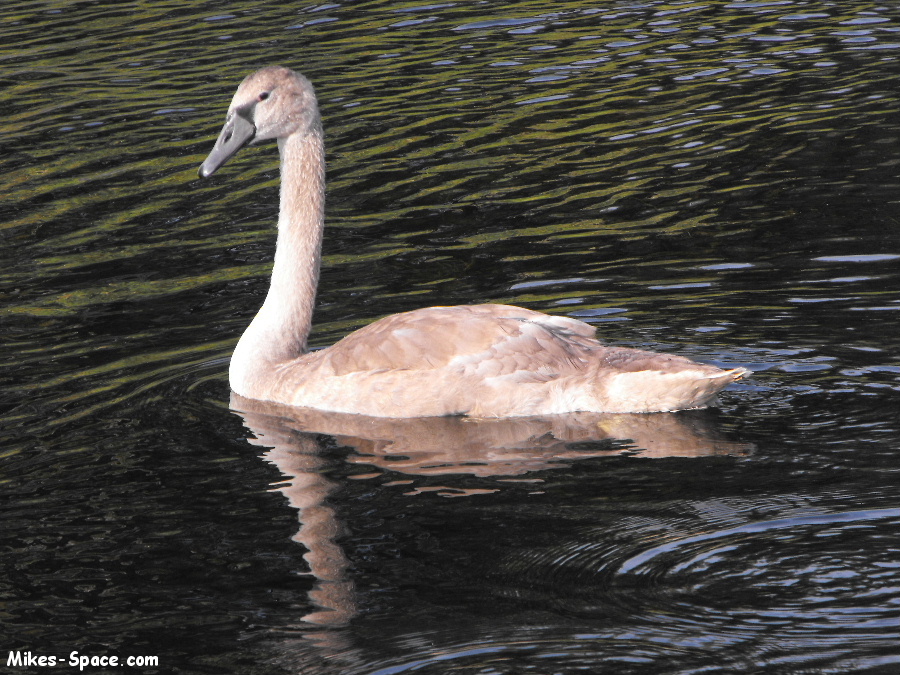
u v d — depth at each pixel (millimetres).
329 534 10422
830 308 15164
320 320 15891
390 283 17000
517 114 23359
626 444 12000
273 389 13742
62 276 17609
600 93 24266
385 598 9359
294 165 14492
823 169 20078
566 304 15922
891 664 8195
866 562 9469
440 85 24984
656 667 8305
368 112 23750
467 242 18297
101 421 13070
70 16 30797
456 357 13211
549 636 8711
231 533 10531
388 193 20344
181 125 23172
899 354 13742
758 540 9883
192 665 8703
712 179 20109
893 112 22328
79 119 23828
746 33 27625
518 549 9984
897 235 17281
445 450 12156
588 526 10297
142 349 15109
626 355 13070
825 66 25109
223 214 19688
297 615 9203
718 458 11516
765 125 22250
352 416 13281
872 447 11523
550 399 12969
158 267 17812
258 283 17109
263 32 28688
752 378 13398
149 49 27703
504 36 28031
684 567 9562
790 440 11820
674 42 27188
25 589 9812
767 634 8609
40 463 12047
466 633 8828
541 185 20297
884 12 28469
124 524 10758
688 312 15398
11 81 26141
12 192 20781
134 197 20406
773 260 16828
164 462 12023
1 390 13930
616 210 19125
